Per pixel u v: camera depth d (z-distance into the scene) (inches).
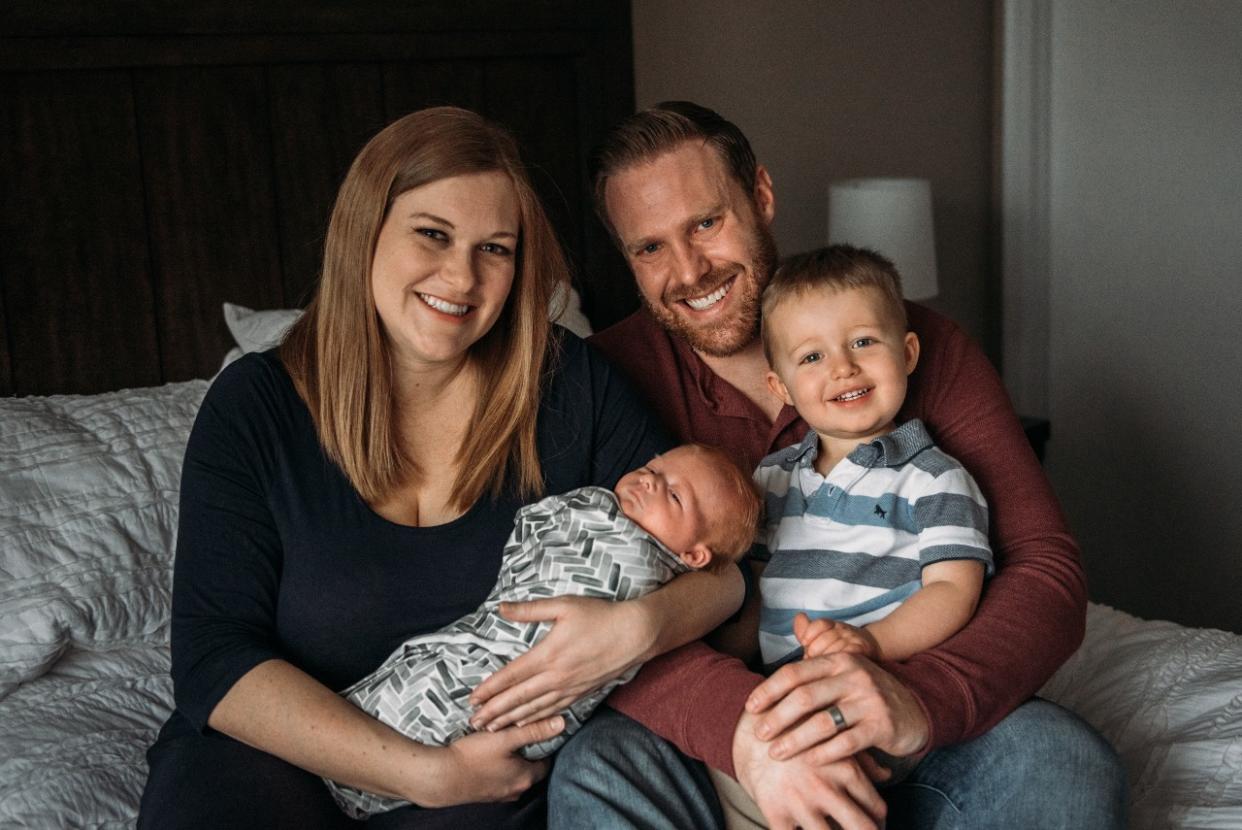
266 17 87.1
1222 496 128.0
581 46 102.0
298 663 57.8
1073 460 142.1
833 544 59.7
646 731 55.1
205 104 86.4
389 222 57.1
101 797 56.2
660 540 57.4
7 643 62.1
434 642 55.6
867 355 60.4
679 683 55.0
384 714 54.2
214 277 88.5
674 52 116.9
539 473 61.6
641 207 68.0
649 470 59.4
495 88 99.3
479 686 52.9
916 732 50.0
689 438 69.4
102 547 66.9
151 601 67.7
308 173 91.5
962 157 142.3
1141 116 129.0
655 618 54.0
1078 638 57.6
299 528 57.7
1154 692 66.9
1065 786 50.6
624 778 51.7
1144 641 72.9
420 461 61.3
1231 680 65.6
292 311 87.0
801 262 63.1
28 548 64.9
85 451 70.4
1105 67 131.2
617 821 49.6
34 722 60.6
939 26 137.0
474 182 57.2
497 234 58.2
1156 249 130.0
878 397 60.4
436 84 96.3
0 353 80.3
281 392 59.5
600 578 55.1
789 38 124.7
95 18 80.5
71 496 68.1
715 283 68.2
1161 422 132.6
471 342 59.4
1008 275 142.3
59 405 74.6
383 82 94.0
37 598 63.4
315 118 91.2
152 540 69.3
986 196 145.7
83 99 81.6
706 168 67.6
